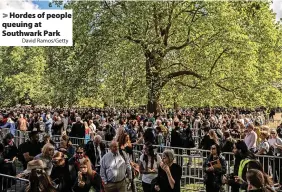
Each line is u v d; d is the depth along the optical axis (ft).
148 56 86.43
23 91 203.21
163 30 91.04
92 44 84.58
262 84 93.20
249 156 29.55
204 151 43.34
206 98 90.43
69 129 73.26
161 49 85.92
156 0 85.97
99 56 83.97
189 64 93.45
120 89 86.79
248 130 42.45
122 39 84.58
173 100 99.55
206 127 49.44
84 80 83.92
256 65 95.66
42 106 218.79
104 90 87.71
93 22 87.20
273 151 41.96
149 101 89.97
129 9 83.15
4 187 30.66
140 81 87.45
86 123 61.26
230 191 37.47
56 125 69.92
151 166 29.60
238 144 29.78
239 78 89.71
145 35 84.94
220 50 89.40
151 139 40.52
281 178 36.47
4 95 216.33
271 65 108.78
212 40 89.15
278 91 99.14
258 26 103.04
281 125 67.36
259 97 91.71
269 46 106.93
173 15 91.86
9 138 37.45
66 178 26.68
